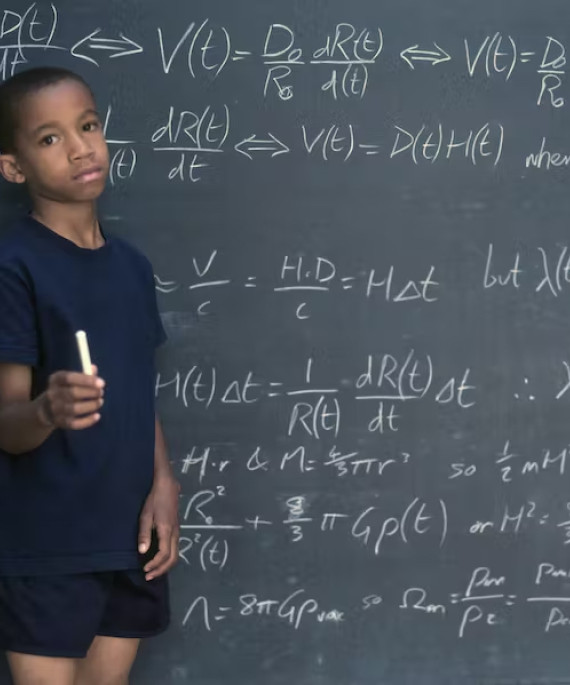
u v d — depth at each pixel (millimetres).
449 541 2682
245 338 2666
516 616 2688
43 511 2180
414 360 2660
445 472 2674
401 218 2643
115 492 2221
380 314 2658
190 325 2664
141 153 2643
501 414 2666
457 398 2664
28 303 2135
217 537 2691
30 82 2178
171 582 2693
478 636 2691
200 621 2697
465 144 2633
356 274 2652
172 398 2672
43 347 2158
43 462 2180
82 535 2193
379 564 2688
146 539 2271
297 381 2668
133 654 2420
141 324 2305
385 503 2680
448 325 2654
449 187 2637
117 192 2646
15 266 2129
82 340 1838
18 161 2217
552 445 2668
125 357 2236
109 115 2635
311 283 2654
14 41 2627
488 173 2635
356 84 2629
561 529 2680
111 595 2352
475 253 2645
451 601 2688
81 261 2203
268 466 2680
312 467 2680
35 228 2193
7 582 2199
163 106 2635
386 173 2637
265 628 2697
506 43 2623
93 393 1838
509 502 2674
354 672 2699
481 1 2621
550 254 2643
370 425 2672
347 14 2621
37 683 2209
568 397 2662
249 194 2645
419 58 2623
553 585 2684
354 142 2635
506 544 2680
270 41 2629
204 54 2631
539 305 2652
